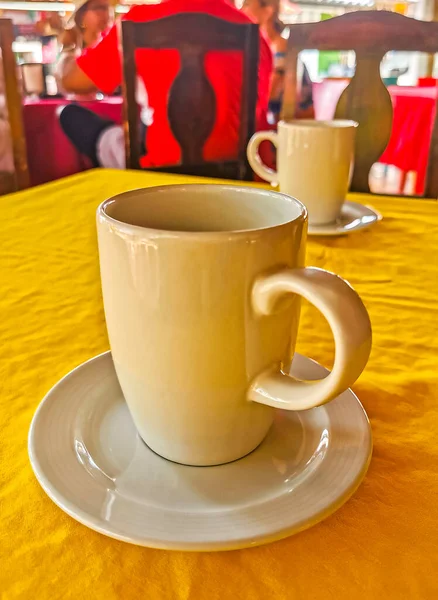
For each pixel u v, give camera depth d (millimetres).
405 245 634
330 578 234
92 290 514
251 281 258
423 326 457
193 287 253
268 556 244
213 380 273
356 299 247
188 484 281
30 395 361
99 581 233
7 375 382
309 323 463
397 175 2926
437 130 1009
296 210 292
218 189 331
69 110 2021
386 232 673
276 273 257
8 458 303
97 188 829
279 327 278
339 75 3631
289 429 326
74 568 238
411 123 2076
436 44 1023
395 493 282
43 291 509
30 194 797
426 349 423
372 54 1048
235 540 237
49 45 2584
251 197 325
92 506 258
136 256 256
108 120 2096
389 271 564
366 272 562
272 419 313
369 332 245
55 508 270
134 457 302
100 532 246
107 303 286
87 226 681
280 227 259
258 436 305
